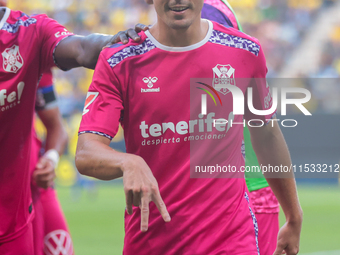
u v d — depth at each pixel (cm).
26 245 1088
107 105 779
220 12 1017
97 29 5894
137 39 789
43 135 3303
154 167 807
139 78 789
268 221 1120
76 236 2703
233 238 800
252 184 1113
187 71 793
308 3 5922
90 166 723
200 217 799
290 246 905
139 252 836
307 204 3747
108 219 3238
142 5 5900
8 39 959
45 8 5866
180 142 798
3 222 1033
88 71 5406
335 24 5791
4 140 997
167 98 791
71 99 5250
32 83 1012
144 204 662
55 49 996
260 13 5909
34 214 1176
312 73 5538
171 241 808
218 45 809
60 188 4803
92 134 763
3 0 995
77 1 5912
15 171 1026
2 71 948
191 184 802
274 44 5734
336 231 2847
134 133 808
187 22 749
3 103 962
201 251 794
